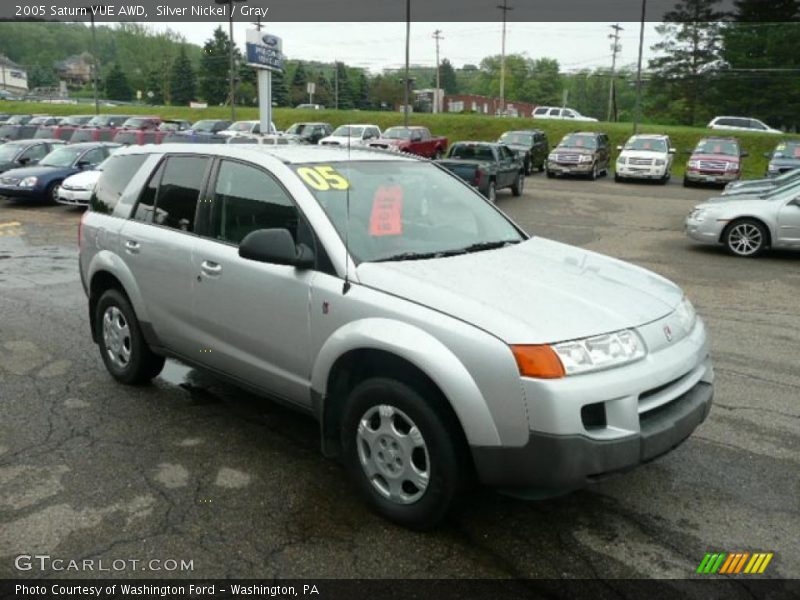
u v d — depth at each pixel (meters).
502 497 3.69
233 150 4.40
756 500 3.68
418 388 3.25
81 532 3.31
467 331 3.05
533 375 2.91
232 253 4.11
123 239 4.92
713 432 4.52
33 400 4.95
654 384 3.11
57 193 17.19
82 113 60.25
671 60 63.12
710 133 38.06
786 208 11.09
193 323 4.41
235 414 4.75
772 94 58.94
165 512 3.49
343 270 3.54
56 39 145.12
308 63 100.88
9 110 63.53
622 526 3.42
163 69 102.31
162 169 4.86
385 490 3.44
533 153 29.41
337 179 4.07
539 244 4.38
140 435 4.38
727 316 7.61
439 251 3.90
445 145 32.50
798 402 5.06
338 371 3.57
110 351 5.32
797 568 3.10
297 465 4.02
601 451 2.93
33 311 7.50
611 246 12.62
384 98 92.38
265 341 3.93
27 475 3.85
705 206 11.95
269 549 3.19
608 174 31.36
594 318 3.18
